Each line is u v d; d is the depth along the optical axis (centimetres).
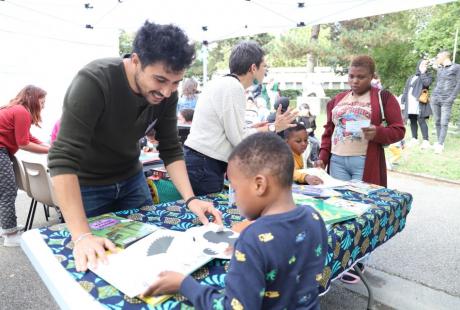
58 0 481
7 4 450
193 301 84
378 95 255
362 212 157
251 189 89
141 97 141
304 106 559
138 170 180
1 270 279
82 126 126
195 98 592
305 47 1408
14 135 309
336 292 251
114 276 102
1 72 469
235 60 223
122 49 1095
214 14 516
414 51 1482
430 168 612
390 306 235
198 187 225
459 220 383
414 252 308
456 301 239
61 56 519
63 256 117
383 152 260
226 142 223
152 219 152
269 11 480
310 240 87
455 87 677
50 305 236
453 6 1380
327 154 286
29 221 339
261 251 79
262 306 84
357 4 420
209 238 125
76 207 122
